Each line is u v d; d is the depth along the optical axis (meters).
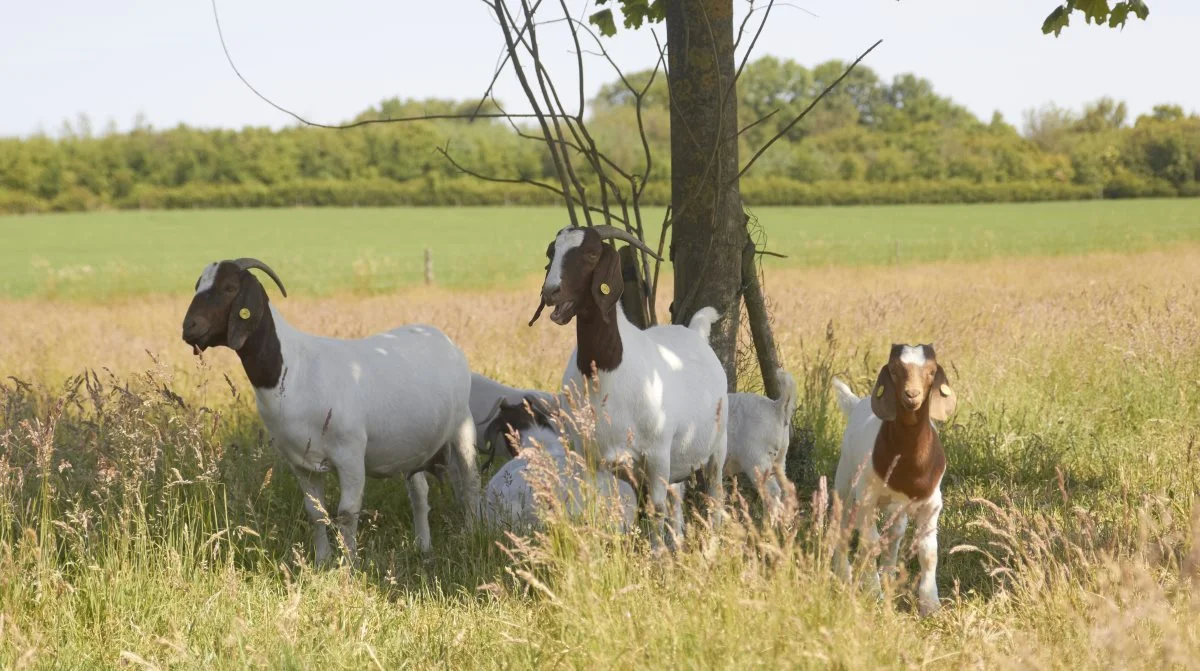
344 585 5.21
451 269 38.47
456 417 6.97
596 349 5.55
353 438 6.17
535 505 5.75
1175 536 5.21
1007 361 10.45
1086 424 8.69
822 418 8.85
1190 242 42.75
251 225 66.31
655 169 75.12
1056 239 46.75
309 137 87.75
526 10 6.82
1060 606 4.58
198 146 87.25
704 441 6.19
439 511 7.48
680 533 5.70
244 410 9.39
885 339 12.19
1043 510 6.66
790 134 116.19
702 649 3.98
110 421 6.22
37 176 82.25
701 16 7.18
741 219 7.52
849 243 46.44
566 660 4.26
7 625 4.82
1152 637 4.29
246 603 5.22
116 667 4.66
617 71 7.06
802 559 4.28
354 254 46.97
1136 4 7.11
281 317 6.06
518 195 81.38
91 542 5.54
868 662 3.78
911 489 5.30
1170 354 9.90
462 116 6.84
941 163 92.44
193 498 6.16
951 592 5.69
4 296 30.94
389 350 6.60
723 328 7.52
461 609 5.36
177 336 16.19
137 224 68.19
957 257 38.88
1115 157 89.44
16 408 6.73
